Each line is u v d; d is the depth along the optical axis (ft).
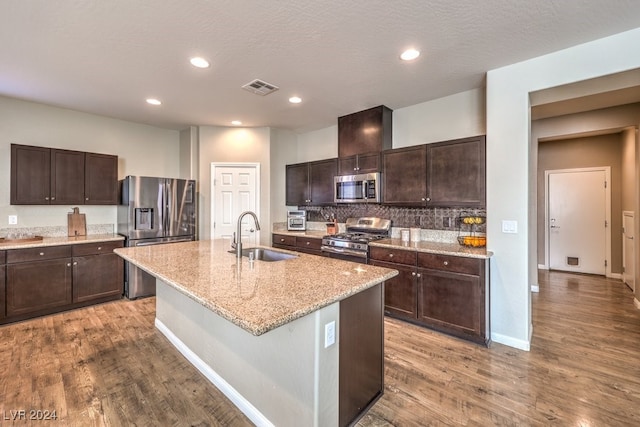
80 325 10.21
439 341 9.09
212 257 7.96
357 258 11.85
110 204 13.32
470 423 5.74
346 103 12.17
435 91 10.96
